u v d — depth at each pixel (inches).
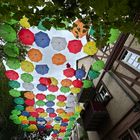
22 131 767.1
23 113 502.0
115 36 269.0
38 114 505.7
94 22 118.0
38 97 421.1
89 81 382.0
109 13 89.7
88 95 508.4
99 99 489.4
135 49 333.1
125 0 84.0
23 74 354.3
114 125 390.9
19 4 110.7
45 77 359.6
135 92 318.3
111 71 421.1
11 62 327.9
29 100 438.3
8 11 112.9
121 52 386.3
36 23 120.0
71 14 116.0
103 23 115.8
